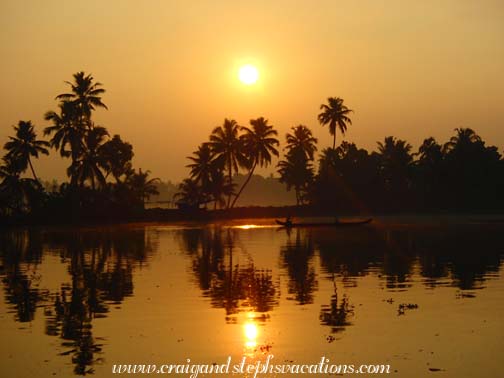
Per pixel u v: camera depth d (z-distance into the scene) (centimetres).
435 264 3272
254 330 1808
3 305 2277
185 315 2033
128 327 1875
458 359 1496
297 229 7169
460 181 10925
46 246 5106
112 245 5100
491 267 3097
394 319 1902
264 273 3039
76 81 8406
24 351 1630
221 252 4250
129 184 11556
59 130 8294
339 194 11275
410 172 11662
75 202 8794
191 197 11906
